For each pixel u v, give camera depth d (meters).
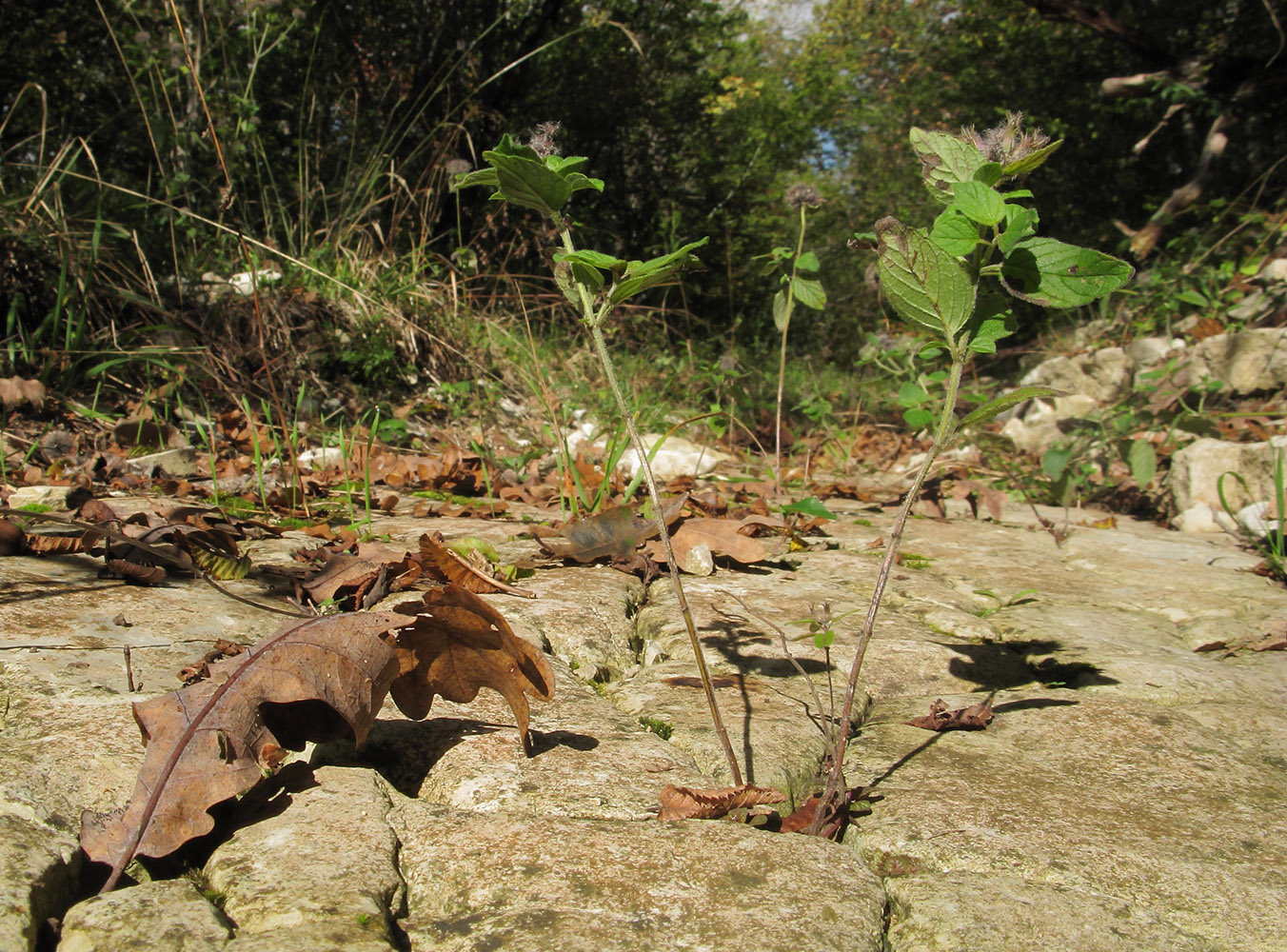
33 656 1.45
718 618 2.02
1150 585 2.62
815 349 10.19
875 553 2.91
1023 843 1.15
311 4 7.66
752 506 3.35
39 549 2.03
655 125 12.40
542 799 1.16
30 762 1.13
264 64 6.99
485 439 4.46
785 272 3.25
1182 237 7.28
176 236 4.80
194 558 1.98
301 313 4.82
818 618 1.41
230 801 1.12
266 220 5.42
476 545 2.27
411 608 1.15
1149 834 1.20
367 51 9.09
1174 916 1.03
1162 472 4.32
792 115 15.84
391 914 0.95
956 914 1.00
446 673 1.23
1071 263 1.11
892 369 5.15
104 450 3.42
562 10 10.77
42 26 7.27
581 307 1.27
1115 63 14.32
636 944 0.90
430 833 1.08
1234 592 2.55
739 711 1.51
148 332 4.20
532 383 5.09
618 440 3.23
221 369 4.25
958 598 2.40
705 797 1.15
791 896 0.99
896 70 19.36
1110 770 1.39
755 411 5.96
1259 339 4.76
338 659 1.13
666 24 12.40
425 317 5.19
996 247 1.17
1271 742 1.53
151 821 0.99
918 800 1.26
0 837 0.97
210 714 1.07
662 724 1.44
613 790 1.19
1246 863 1.14
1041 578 2.66
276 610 1.83
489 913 0.94
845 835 1.19
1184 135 13.75
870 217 17.14
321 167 6.55
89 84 7.39
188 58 4.75
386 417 4.50
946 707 1.57
